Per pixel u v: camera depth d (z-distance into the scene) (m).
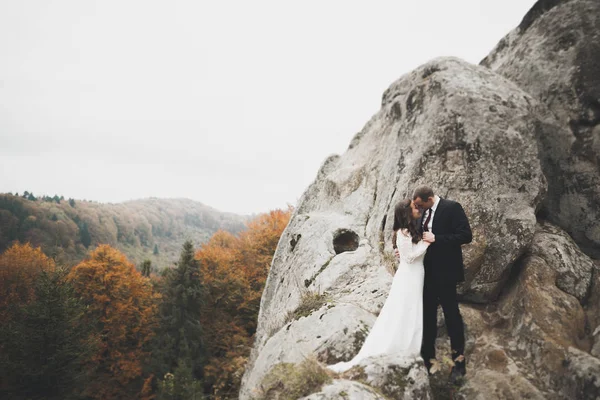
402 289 4.21
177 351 24.33
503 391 4.18
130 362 24.78
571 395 3.99
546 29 7.00
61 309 17.88
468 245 5.42
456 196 5.67
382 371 3.63
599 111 6.07
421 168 6.09
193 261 26.97
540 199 5.68
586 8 6.47
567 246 5.52
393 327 4.11
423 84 6.93
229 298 28.70
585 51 6.29
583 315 4.81
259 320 9.70
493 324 5.22
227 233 51.56
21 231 81.50
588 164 6.13
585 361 4.04
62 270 19.61
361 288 5.95
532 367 4.48
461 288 5.46
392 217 6.50
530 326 4.77
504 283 5.57
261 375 5.29
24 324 17.55
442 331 5.16
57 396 17.14
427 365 4.50
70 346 17.67
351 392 3.22
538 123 6.46
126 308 26.94
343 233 7.77
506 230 5.39
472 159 5.70
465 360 4.76
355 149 10.30
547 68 6.73
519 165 5.64
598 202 6.01
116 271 27.62
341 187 8.99
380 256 6.63
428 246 4.32
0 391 16.62
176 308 25.06
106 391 23.75
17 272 33.81
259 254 33.25
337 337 4.78
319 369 3.63
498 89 6.20
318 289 6.59
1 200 87.12
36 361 17.06
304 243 8.18
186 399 18.66
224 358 24.95
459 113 5.90
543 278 5.11
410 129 6.84
